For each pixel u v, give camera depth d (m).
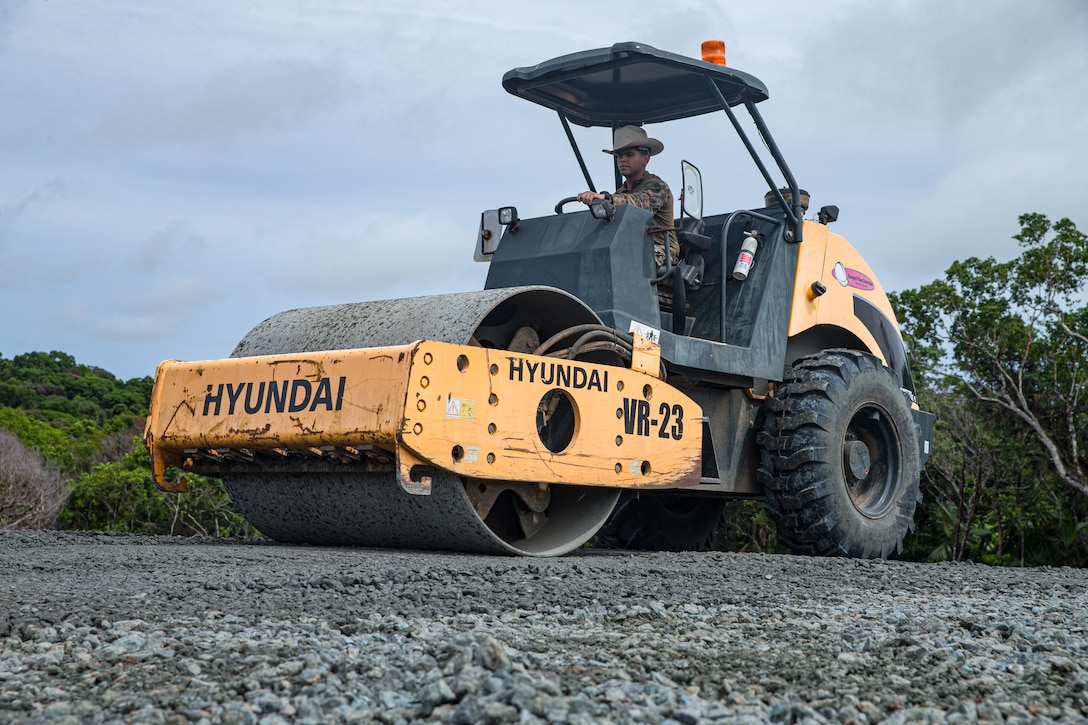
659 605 3.84
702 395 7.01
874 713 2.36
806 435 6.96
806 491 6.90
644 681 2.53
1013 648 3.28
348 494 5.61
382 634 3.03
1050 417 22.22
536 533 5.98
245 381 5.56
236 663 2.60
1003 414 22.69
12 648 2.77
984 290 23.55
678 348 6.50
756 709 2.31
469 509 5.22
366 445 5.07
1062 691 2.67
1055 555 21.92
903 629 3.54
